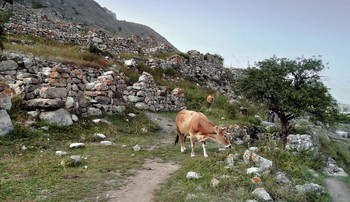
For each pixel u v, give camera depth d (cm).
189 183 826
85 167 894
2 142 1006
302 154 1745
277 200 788
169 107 2403
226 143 1135
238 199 735
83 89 1590
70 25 3422
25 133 1110
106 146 1165
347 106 4291
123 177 853
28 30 2802
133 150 1169
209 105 2716
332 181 1370
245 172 913
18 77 1500
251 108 3084
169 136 1565
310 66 2138
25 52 2016
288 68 2173
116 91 1781
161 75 3262
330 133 4144
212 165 980
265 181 866
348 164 2853
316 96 2098
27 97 1345
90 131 1324
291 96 2073
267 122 2708
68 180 787
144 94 2155
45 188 725
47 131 1198
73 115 1374
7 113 1117
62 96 1398
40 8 7588
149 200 715
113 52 3441
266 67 2217
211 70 4225
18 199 653
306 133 2520
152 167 977
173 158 1121
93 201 686
